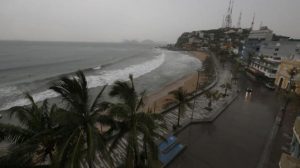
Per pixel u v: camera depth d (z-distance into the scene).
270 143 17.02
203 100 28.62
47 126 7.85
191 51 161.12
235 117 22.84
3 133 7.03
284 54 49.47
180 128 18.59
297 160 10.01
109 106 8.98
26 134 7.36
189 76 55.41
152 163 9.12
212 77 49.00
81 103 7.61
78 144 6.69
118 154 13.62
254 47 62.09
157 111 23.06
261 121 21.97
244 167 13.82
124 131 9.60
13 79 43.34
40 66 61.62
